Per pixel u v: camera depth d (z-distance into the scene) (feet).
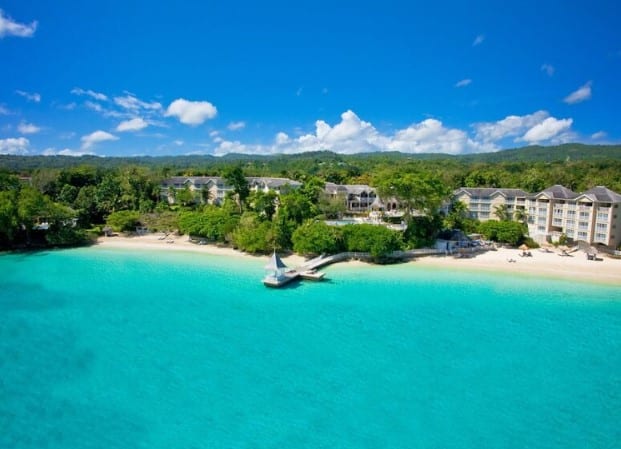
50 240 263.90
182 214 307.17
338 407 94.48
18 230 263.49
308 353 120.37
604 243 262.06
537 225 305.12
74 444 80.94
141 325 139.64
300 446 81.66
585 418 91.71
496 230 279.28
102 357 116.47
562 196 288.30
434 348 124.77
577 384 105.50
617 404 96.99
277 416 90.84
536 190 419.33
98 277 199.00
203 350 121.49
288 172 595.88
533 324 144.66
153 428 86.28
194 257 243.40
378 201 399.65
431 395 99.91
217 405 94.68
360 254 240.94
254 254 249.55
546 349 124.98
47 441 81.66
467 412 93.30
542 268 222.07
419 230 257.34
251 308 157.58
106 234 306.76
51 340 127.03
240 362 114.52
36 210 258.37
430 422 89.61
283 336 132.05
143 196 388.57
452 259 241.14
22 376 105.50
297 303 163.63
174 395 98.22
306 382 104.73
